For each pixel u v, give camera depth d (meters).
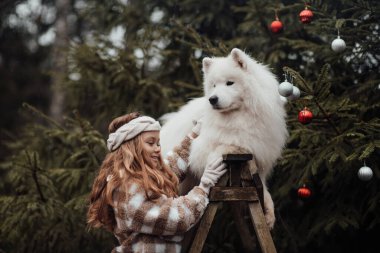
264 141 3.35
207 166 3.15
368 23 4.18
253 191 3.13
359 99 4.25
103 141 4.91
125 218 2.95
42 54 11.27
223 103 3.25
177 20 5.61
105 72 5.77
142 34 5.90
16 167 4.88
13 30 11.06
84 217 4.90
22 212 4.64
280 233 4.76
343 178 4.31
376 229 4.75
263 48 5.35
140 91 5.69
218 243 4.91
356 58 4.34
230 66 3.37
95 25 7.11
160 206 2.92
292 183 4.32
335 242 4.91
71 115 6.63
